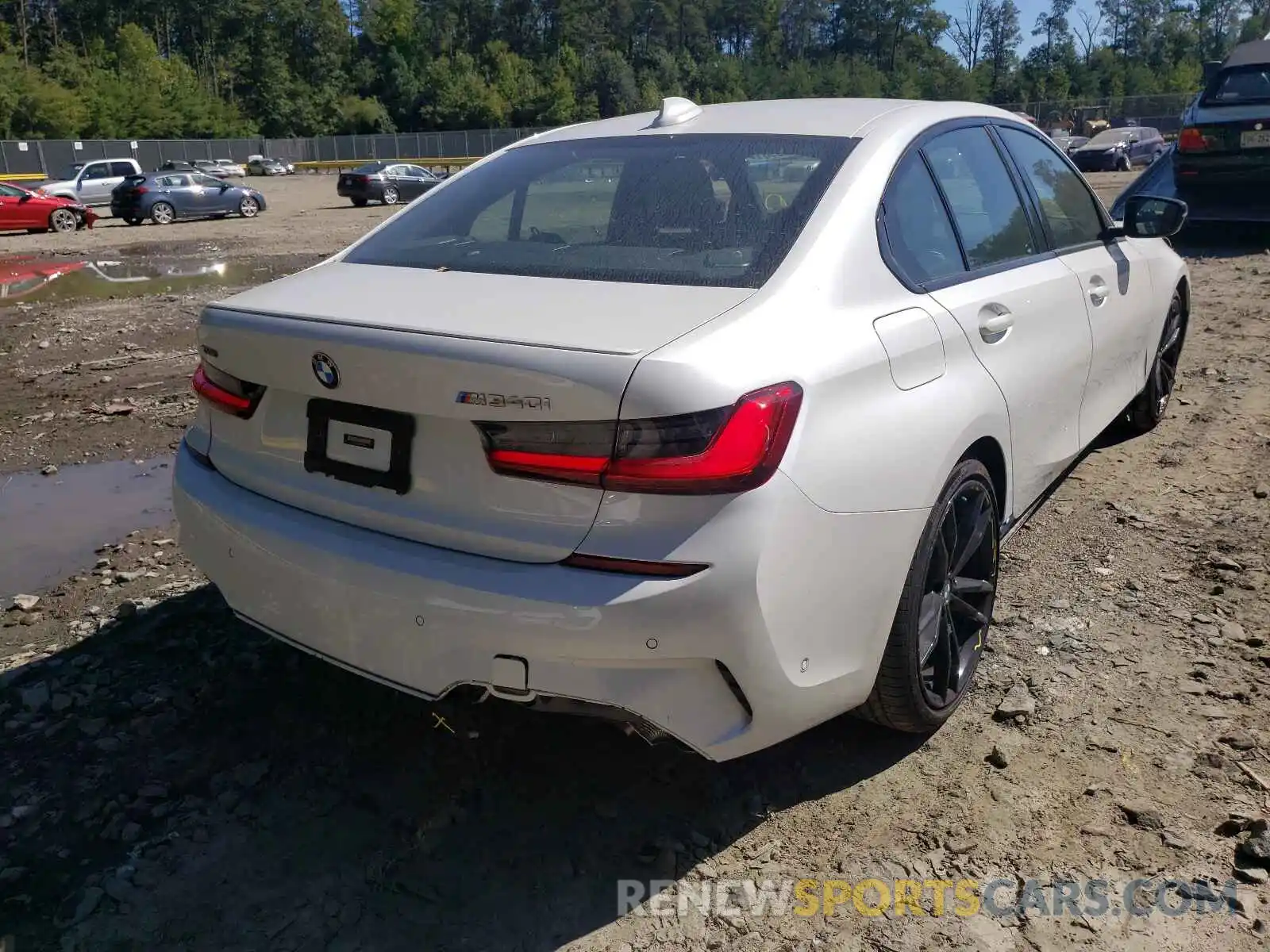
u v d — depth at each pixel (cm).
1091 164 3272
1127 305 440
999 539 329
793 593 229
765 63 14425
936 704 289
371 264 298
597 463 214
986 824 261
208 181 2844
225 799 275
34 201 2436
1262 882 239
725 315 233
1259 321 812
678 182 294
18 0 11675
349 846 259
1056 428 374
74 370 807
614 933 232
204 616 376
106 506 506
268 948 228
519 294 253
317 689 327
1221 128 1112
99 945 228
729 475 214
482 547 227
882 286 272
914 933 229
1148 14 12769
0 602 395
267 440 264
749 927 232
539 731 304
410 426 235
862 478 244
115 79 9550
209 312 275
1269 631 343
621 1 14650
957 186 327
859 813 267
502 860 254
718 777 283
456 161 7088
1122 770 278
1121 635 346
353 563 238
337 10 12788
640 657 217
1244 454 513
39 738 303
